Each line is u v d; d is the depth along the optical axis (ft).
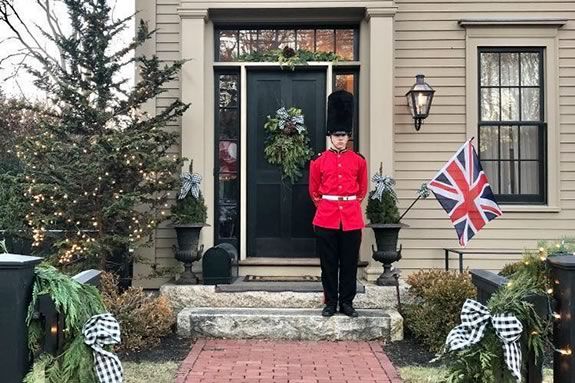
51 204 20.07
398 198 23.68
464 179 20.54
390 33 22.67
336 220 19.01
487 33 23.97
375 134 22.57
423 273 19.90
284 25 24.04
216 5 22.76
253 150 23.84
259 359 16.89
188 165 22.54
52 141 20.22
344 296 19.29
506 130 24.26
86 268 20.15
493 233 23.67
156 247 22.99
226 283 21.13
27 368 8.73
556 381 9.11
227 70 23.91
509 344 9.22
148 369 15.85
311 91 23.89
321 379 15.05
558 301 9.05
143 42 22.43
